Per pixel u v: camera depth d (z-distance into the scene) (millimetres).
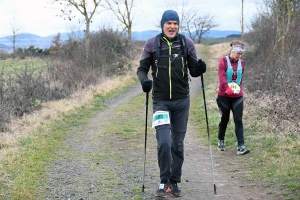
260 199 4500
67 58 19891
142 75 4531
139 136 8523
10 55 31516
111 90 16156
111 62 22312
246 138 7332
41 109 11375
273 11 16750
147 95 4852
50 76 15539
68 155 6992
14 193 4891
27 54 32500
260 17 21000
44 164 6355
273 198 4488
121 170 5996
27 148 7230
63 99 13406
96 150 7359
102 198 4812
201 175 5609
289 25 13984
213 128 8773
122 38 27016
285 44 13562
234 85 6578
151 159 6598
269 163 5730
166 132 4434
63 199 4812
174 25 4414
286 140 6809
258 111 9156
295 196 4441
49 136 8445
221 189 4965
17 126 9352
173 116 4621
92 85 16297
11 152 6781
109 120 10609
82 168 6145
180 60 4441
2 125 9164
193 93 15859
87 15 20641
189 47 4520
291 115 7859
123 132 8953
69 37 21656
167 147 4395
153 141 8016
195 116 10609
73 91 14695
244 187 4969
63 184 5375
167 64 4434
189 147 7379
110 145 7746
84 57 19609
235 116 6598
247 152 6488
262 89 11445
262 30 18625
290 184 4785
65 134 8844
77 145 7820
